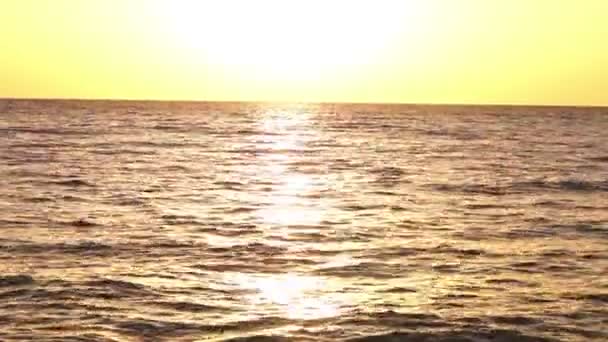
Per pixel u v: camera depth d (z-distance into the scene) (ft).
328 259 89.51
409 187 154.92
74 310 69.00
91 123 388.78
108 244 95.50
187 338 62.75
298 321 67.05
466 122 481.46
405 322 67.00
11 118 428.15
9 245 94.02
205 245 96.02
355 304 71.87
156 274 81.46
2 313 67.87
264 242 98.27
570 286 78.43
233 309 70.13
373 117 579.07
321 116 595.88
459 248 95.81
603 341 63.10
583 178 168.96
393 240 100.48
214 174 174.50
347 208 127.44
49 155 212.23
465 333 64.64
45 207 123.65
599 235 105.19
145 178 164.25
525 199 139.13
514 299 73.82
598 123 476.13
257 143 273.54
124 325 65.46
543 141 295.69
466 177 171.63
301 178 169.58
